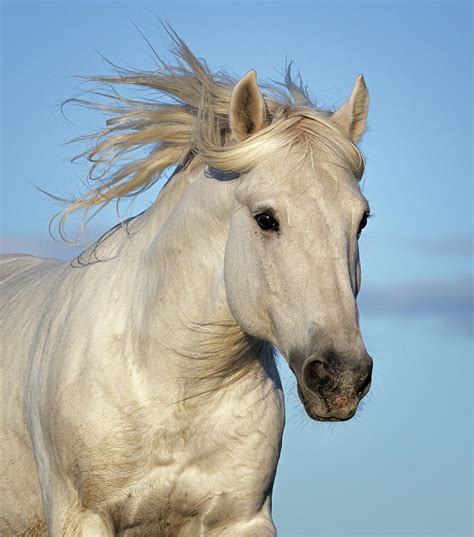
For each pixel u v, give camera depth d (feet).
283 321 27.45
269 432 32.19
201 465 31.58
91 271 33.71
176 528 32.32
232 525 32.48
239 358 31.09
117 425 31.01
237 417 31.58
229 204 29.45
